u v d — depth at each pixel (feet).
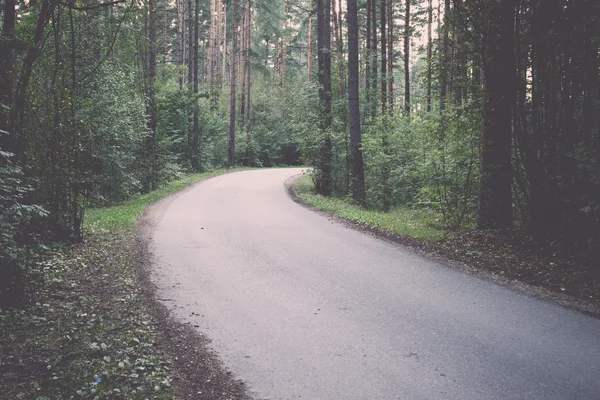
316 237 39.04
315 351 17.08
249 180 93.86
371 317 20.47
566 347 16.97
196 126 110.63
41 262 27.55
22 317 19.49
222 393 14.15
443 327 19.13
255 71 178.29
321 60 73.26
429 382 14.58
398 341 17.84
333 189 75.25
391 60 97.76
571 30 27.22
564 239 28.48
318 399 13.73
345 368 15.69
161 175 80.43
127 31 57.98
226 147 136.67
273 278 26.86
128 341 17.78
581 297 22.25
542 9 28.60
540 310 20.84
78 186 35.63
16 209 20.86
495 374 15.03
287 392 14.16
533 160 29.84
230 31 193.77
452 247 33.17
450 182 44.09
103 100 55.57
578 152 26.43
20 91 25.99
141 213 52.54
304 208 57.62
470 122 38.04
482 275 26.66
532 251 29.17
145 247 35.29
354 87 61.57
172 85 104.83
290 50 204.03
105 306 21.85
